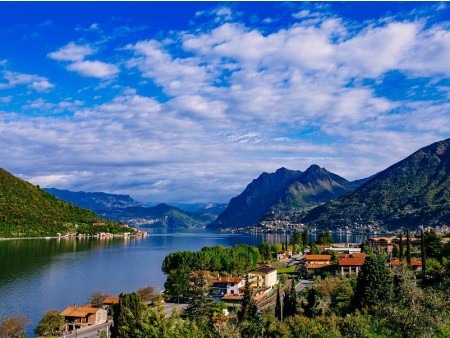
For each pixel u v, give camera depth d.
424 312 59.06
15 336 107.19
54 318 119.38
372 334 65.75
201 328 89.56
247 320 102.31
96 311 128.38
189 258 194.62
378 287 99.12
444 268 118.44
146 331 53.22
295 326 84.00
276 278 192.50
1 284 184.00
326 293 131.75
